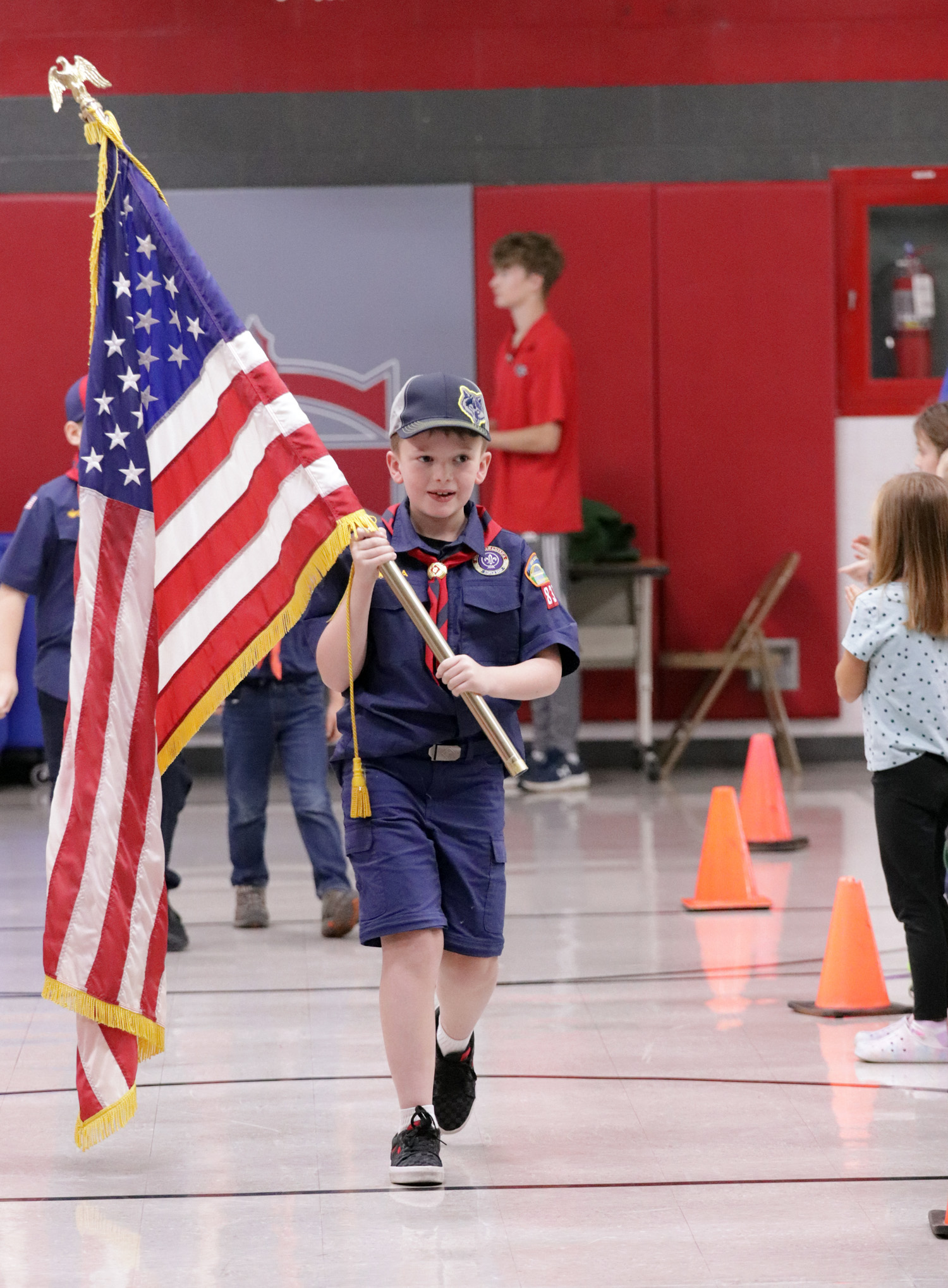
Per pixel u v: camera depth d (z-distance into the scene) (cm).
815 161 1766
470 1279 506
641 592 1688
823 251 1761
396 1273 512
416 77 1753
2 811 1574
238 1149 631
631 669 1781
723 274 1762
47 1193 587
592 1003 848
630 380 1770
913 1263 516
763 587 1731
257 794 1031
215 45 1745
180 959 954
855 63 1758
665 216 1758
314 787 1015
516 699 589
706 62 1755
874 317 1795
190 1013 834
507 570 607
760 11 1752
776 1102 684
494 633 601
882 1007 824
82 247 1744
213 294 624
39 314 1747
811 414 1775
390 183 1759
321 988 882
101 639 624
